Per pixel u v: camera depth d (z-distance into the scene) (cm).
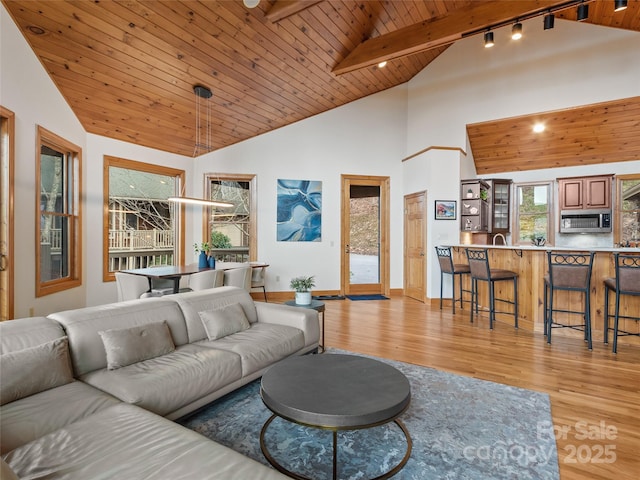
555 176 675
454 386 270
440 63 654
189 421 218
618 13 483
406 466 177
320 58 487
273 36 416
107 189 496
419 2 461
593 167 647
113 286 507
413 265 654
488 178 716
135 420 149
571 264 362
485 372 298
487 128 624
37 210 355
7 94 305
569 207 655
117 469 116
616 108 535
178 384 196
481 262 446
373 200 695
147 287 421
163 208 590
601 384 274
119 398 176
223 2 348
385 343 378
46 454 126
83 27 327
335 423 151
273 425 215
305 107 617
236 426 213
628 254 366
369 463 180
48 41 336
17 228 327
